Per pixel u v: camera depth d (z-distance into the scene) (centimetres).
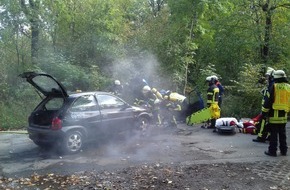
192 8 1639
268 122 805
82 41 1731
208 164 731
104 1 1752
